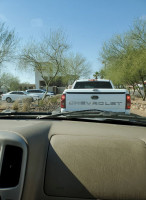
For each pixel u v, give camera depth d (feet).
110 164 5.54
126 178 5.33
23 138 5.29
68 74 92.32
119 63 60.39
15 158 4.91
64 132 6.55
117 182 5.32
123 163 5.52
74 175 5.51
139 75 62.18
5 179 4.69
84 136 6.27
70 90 18.85
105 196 5.26
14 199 4.65
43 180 5.50
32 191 5.12
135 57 52.39
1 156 4.73
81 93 18.72
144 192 5.17
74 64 111.34
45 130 6.55
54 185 5.45
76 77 113.29
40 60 63.67
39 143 5.72
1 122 7.57
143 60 48.83
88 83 27.25
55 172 5.59
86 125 7.40
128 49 56.80
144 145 5.83
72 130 6.73
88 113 9.23
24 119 8.64
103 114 8.32
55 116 8.60
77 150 5.86
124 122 7.58
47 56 64.08
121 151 5.72
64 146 5.99
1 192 4.58
